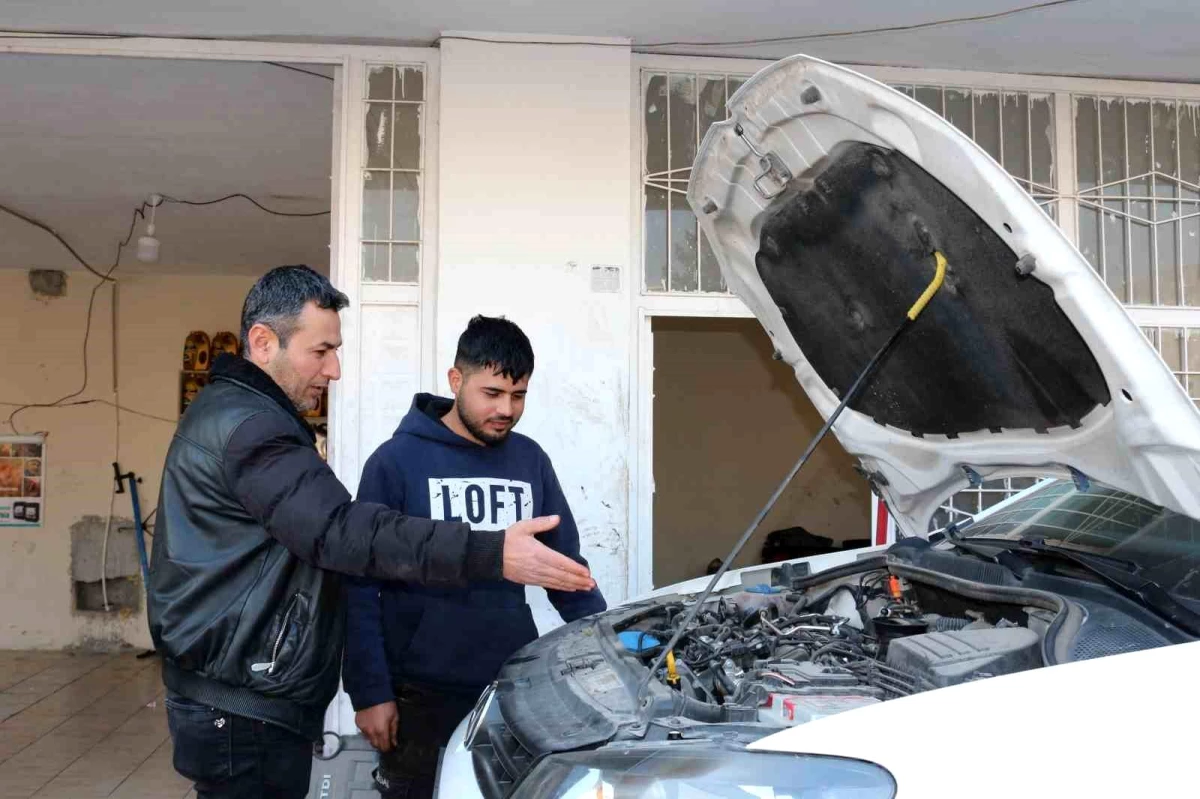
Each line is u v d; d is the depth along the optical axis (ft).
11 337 25.75
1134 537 8.32
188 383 26.13
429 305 14.62
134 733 18.21
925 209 7.11
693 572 25.53
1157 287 16.51
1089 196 16.40
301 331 7.34
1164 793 4.61
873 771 4.87
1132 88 16.44
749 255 9.31
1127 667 5.31
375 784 9.68
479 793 6.35
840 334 9.07
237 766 7.04
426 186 14.74
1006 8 13.60
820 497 25.81
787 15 13.80
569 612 9.83
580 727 5.96
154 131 17.20
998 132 16.26
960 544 9.05
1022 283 6.65
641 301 15.06
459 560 6.75
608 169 14.48
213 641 6.89
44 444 25.61
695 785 5.01
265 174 19.35
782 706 5.92
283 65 14.78
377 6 13.39
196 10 13.46
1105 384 6.59
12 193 20.39
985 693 5.21
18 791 14.99
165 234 23.16
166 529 7.10
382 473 9.48
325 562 6.74
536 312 14.30
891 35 14.58
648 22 14.01
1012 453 8.20
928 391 8.59
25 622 25.38
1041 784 4.65
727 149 8.30
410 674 9.36
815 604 9.11
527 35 14.38
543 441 14.28
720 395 25.86
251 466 6.82
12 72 14.87
